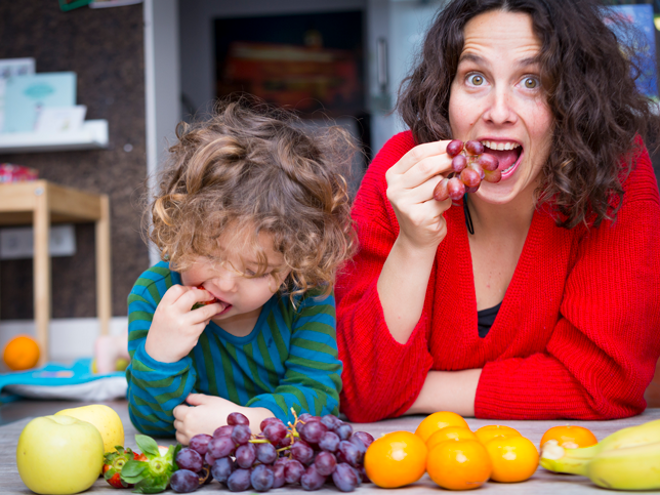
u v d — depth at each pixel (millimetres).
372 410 1046
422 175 879
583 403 1009
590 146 954
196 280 852
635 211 1031
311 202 921
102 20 3012
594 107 927
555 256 1060
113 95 2992
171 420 910
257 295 854
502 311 1090
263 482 648
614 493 619
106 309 2869
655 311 1029
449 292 1098
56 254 2979
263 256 809
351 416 1078
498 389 1035
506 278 1147
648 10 2039
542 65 908
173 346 850
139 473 653
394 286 976
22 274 3008
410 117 1108
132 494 672
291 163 915
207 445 670
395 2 3566
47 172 2979
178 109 3424
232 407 853
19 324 2996
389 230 1133
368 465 663
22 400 1761
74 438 679
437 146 886
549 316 1086
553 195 989
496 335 1101
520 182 958
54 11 3021
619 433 662
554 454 668
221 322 987
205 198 829
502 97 919
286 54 5766
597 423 998
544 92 924
